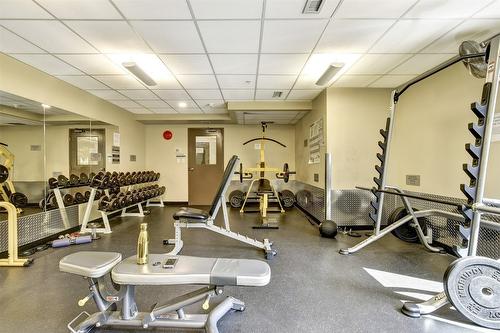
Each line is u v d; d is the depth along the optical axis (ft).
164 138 24.68
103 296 5.66
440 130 11.41
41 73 11.97
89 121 15.70
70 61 10.88
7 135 10.98
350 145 14.85
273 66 11.62
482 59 7.35
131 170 21.31
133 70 11.42
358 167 14.89
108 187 15.29
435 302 6.53
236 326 6.02
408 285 8.08
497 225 6.89
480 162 6.38
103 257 5.76
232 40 9.18
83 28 8.30
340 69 11.85
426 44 9.57
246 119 22.29
